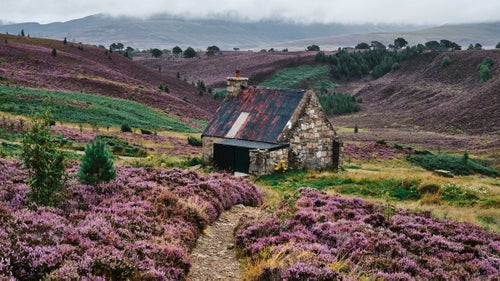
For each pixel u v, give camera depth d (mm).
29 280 8531
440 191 26281
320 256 11273
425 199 25062
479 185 31922
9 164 19047
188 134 85500
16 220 10641
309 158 36906
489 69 189000
